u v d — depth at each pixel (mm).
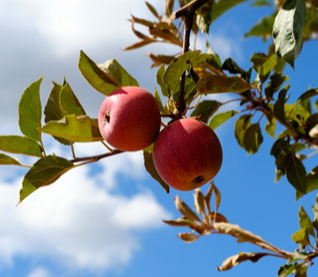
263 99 1089
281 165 1056
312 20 1232
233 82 835
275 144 1056
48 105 859
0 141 845
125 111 780
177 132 792
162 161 794
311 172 1081
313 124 1068
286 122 1056
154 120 792
